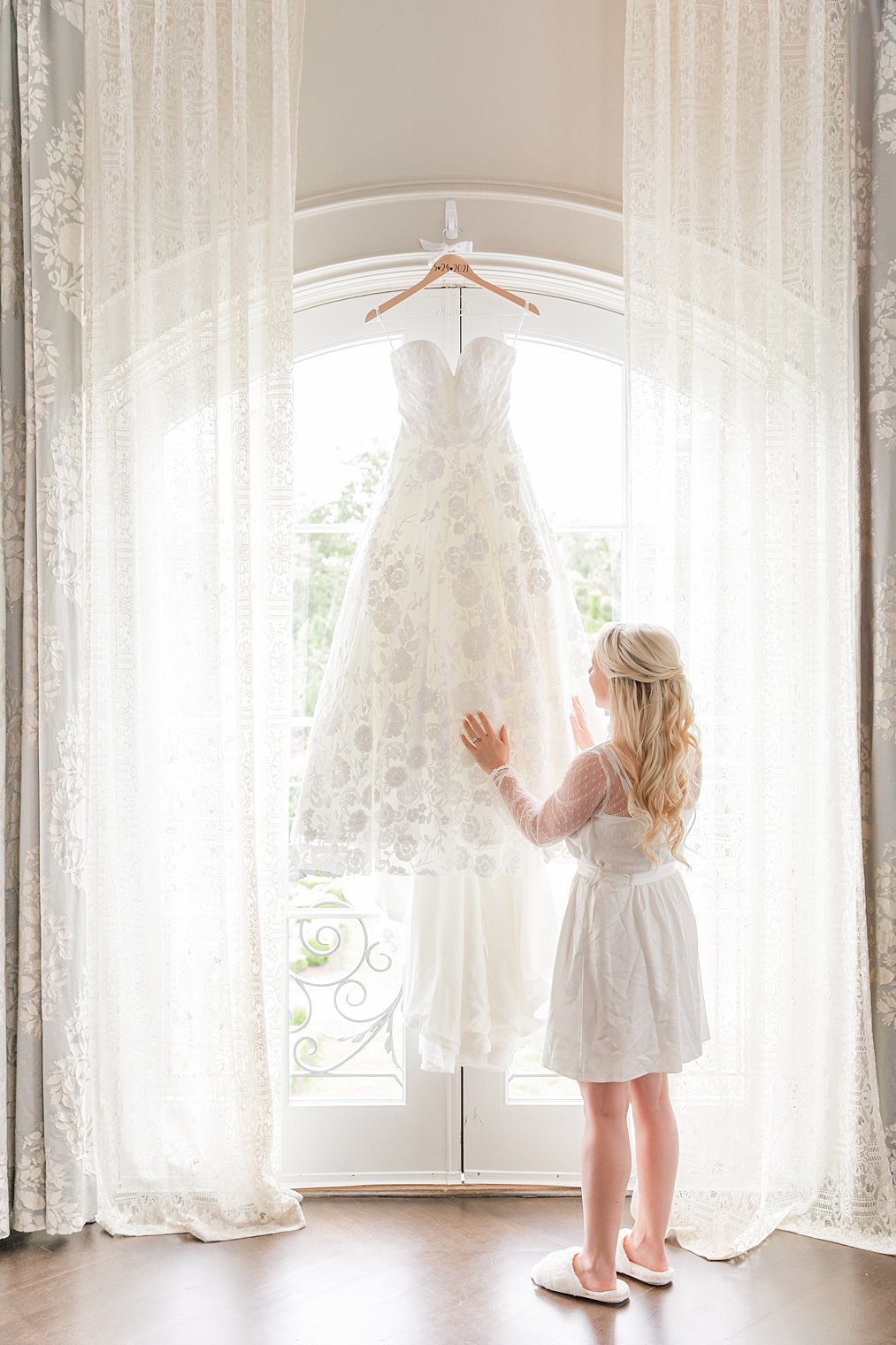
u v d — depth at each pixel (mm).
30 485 2373
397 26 2631
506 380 2369
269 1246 2320
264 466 2432
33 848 2383
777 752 2406
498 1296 2109
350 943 2689
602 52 2625
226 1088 2395
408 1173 2625
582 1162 2141
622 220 2641
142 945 2400
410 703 2273
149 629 2439
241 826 2383
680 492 2373
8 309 2389
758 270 2414
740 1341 1959
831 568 2408
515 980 2396
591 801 2090
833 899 2391
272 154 2396
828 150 2428
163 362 2455
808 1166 2398
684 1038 2111
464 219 2641
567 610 2443
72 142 2398
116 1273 2205
